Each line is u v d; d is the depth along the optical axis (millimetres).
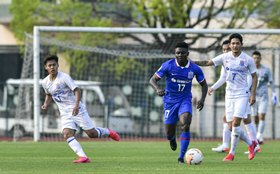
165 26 52219
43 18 55250
